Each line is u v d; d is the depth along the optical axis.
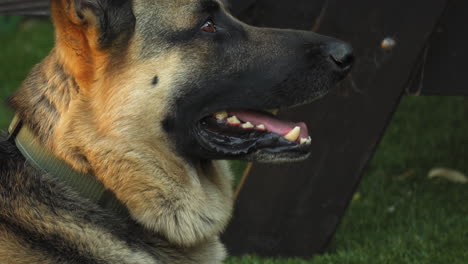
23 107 3.98
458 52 5.37
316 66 4.14
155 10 3.91
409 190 7.09
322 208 5.56
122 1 3.81
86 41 3.77
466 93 5.43
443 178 7.28
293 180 5.53
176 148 4.02
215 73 4.03
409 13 5.11
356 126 5.37
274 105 4.12
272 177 5.56
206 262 4.16
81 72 3.80
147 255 3.88
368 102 5.31
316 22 5.26
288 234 5.64
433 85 5.45
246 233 5.69
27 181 3.82
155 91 3.90
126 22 3.82
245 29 4.15
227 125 4.13
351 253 5.61
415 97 9.95
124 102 3.85
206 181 4.19
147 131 3.91
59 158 3.86
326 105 5.35
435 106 9.60
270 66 4.10
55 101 3.89
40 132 3.89
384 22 5.16
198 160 4.15
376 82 5.26
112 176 3.85
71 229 3.75
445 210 6.53
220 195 4.26
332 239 6.02
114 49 3.82
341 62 4.18
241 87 4.08
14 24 12.93
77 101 3.83
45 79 3.96
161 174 3.93
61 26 3.77
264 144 4.12
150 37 3.89
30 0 5.60
